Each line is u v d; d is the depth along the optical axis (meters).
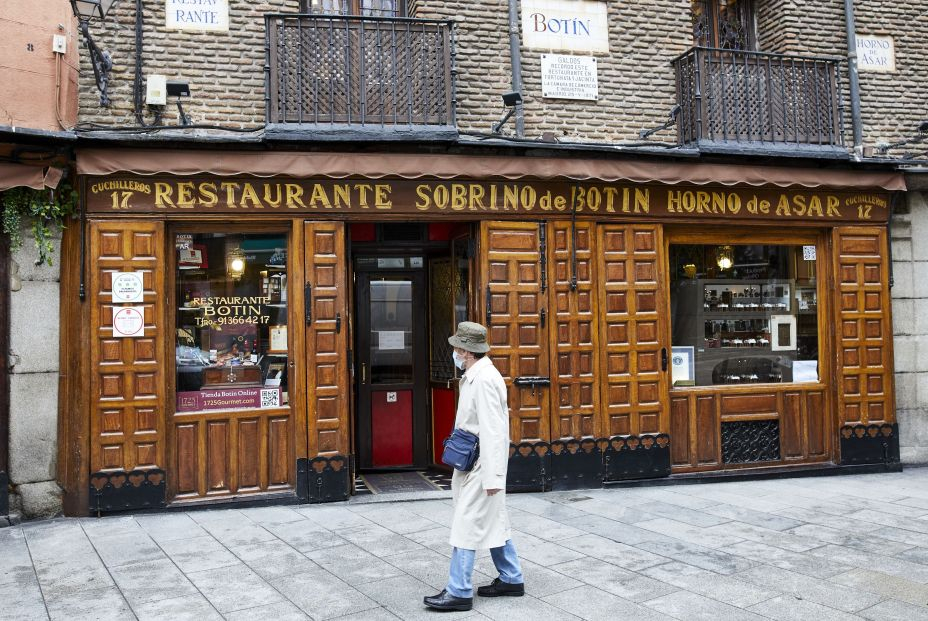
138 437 6.51
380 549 5.46
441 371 8.39
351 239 8.09
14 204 6.30
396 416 8.50
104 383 6.47
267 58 6.80
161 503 6.53
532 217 7.42
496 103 7.69
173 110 6.96
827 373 8.39
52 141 6.19
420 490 7.44
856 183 8.07
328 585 4.69
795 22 8.64
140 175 6.50
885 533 5.85
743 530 5.94
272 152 6.65
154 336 6.58
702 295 8.13
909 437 8.69
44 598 4.50
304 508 6.72
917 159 8.86
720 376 8.15
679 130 8.10
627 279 7.69
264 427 6.91
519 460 7.30
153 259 6.60
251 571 4.96
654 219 7.77
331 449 6.94
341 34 6.99
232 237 7.01
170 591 4.60
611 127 8.05
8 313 6.33
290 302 6.95
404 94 7.11
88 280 6.46
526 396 7.34
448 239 8.20
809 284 8.47
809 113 8.23
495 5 7.75
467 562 4.24
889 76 9.04
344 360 6.99
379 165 6.79
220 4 7.12
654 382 7.72
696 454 7.90
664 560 5.16
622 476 7.58
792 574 4.86
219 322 6.96
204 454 6.74
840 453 8.25
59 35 6.32
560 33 7.97
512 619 4.12
